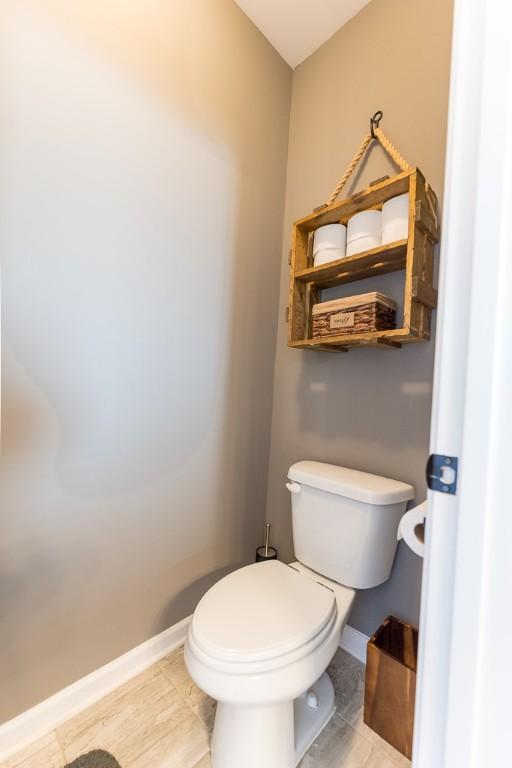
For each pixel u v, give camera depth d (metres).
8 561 0.91
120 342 1.11
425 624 0.50
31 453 0.94
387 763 0.93
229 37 1.38
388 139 1.27
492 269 0.44
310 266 1.43
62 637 1.02
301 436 1.53
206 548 1.41
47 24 0.92
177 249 1.25
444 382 0.48
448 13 1.13
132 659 1.17
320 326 1.28
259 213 1.54
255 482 1.60
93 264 1.03
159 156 1.18
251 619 0.87
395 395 1.22
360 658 1.28
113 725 1.00
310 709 1.04
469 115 0.46
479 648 0.45
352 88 1.40
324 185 1.49
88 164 1.01
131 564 1.17
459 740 0.46
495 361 0.44
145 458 1.19
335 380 1.41
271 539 1.65
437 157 1.15
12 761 0.90
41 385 0.95
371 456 1.28
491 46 0.43
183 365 1.29
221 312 1.41
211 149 1.34
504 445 0.43
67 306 0.99
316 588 1.01
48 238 0.94
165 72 1.18
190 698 1.09
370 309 1.12
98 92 1.02
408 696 0.94
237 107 1.42
